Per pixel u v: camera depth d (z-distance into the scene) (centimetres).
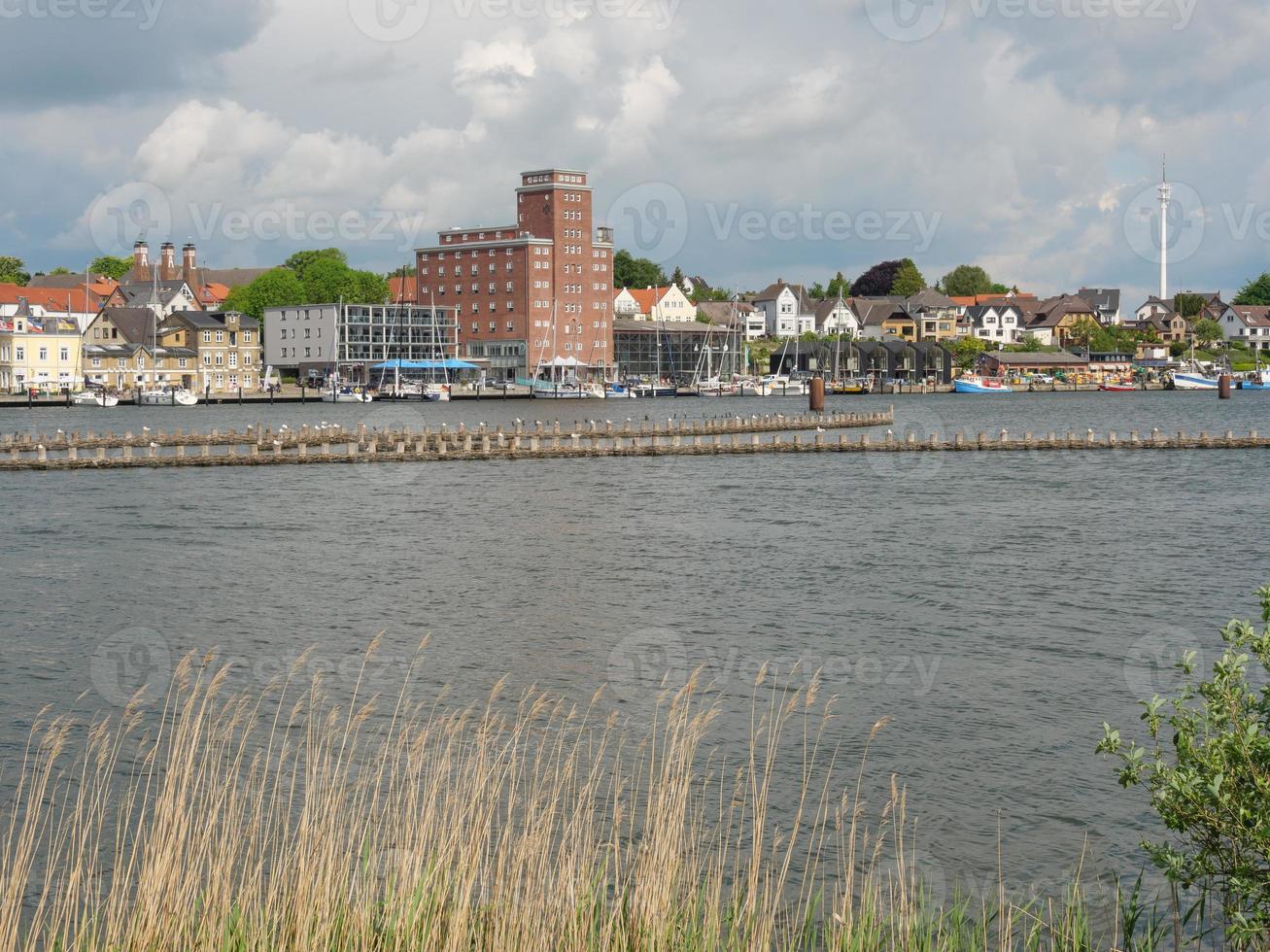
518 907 1421
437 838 1620
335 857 1521
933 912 1744
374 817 1791
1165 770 1420
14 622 3581
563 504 6600
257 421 13975
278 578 4309
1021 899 1819
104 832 1989
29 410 16075
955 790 2231
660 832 1554
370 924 1375
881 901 1786
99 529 5534
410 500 6756
